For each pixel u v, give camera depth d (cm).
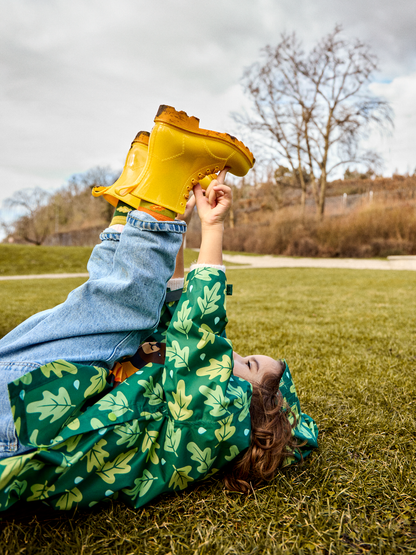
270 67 2750
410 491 138
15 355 121
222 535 118
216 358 127
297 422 161
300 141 2952
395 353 333
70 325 123
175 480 125
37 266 2083
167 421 126
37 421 107
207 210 140
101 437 113
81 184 5859
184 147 128
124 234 128
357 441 174
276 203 3744
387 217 2627
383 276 1331
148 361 138
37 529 118
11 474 98
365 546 114
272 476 139
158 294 128
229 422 123
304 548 113
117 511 126
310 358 318
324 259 2444
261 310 636
